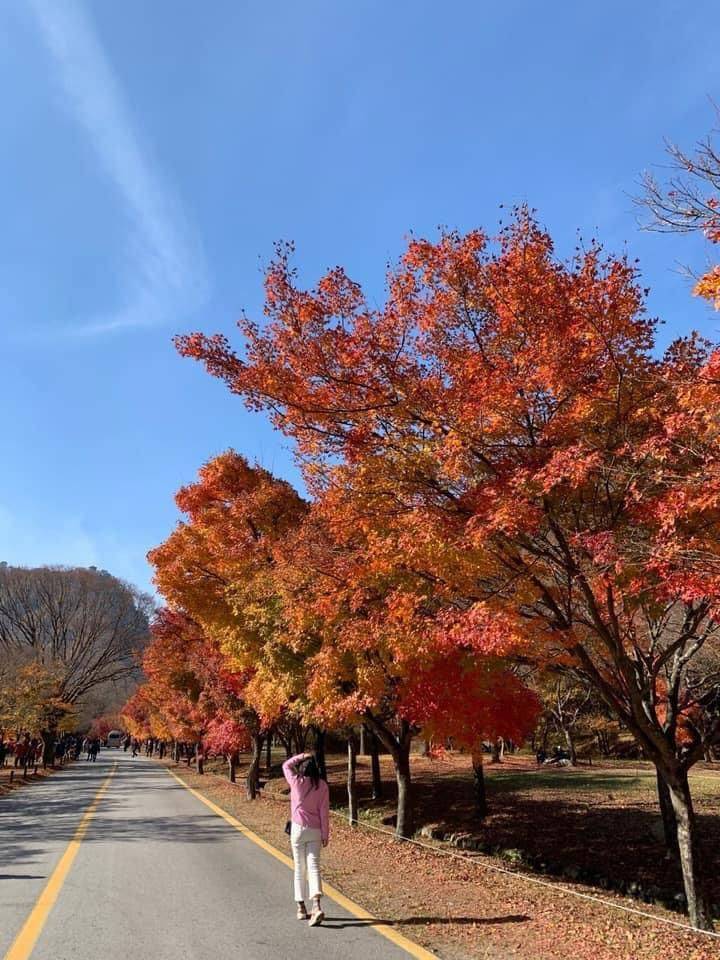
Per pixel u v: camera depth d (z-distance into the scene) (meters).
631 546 6.91
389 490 7.96
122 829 15.12
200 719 34.44
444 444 7.37
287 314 8.04
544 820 16.72
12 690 37.91
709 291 5.43
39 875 9.82
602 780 25.28
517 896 8.64
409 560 8.11
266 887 8.96
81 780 34.66
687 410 6.14
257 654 15.45
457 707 10.69
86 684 63.38
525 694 11.92
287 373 8.09
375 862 10.97
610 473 6.70
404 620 8.62
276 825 15.66
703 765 33.25
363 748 44.00
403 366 7.82
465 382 7.39
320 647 13.09
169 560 19.16
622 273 6.97
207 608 18.53
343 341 7.81
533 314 7.11
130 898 8.31
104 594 65.31
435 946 6.30
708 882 10.80
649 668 8.59
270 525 17.77
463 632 7.45
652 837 14.23
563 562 7.69
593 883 11.28
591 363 7.04
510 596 8.03
